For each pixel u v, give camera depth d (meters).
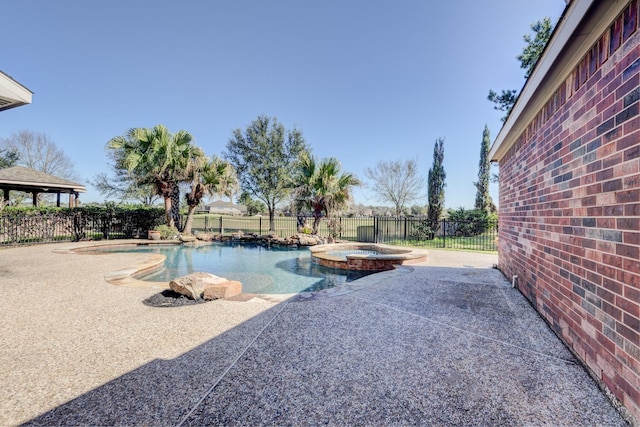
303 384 1.89
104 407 1.65
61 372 2.05
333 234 12.74
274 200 17.77
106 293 4.18
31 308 3.52
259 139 17.11
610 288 1.80
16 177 11.98
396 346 2.46
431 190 16.02
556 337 2.64
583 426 1.50
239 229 19.12
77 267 6.09
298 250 11.05
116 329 2.87
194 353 2.35
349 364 2.15
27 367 2.12
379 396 1.76
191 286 4.00
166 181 12.91
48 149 23.05
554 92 2.83
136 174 13.29
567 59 2.33
